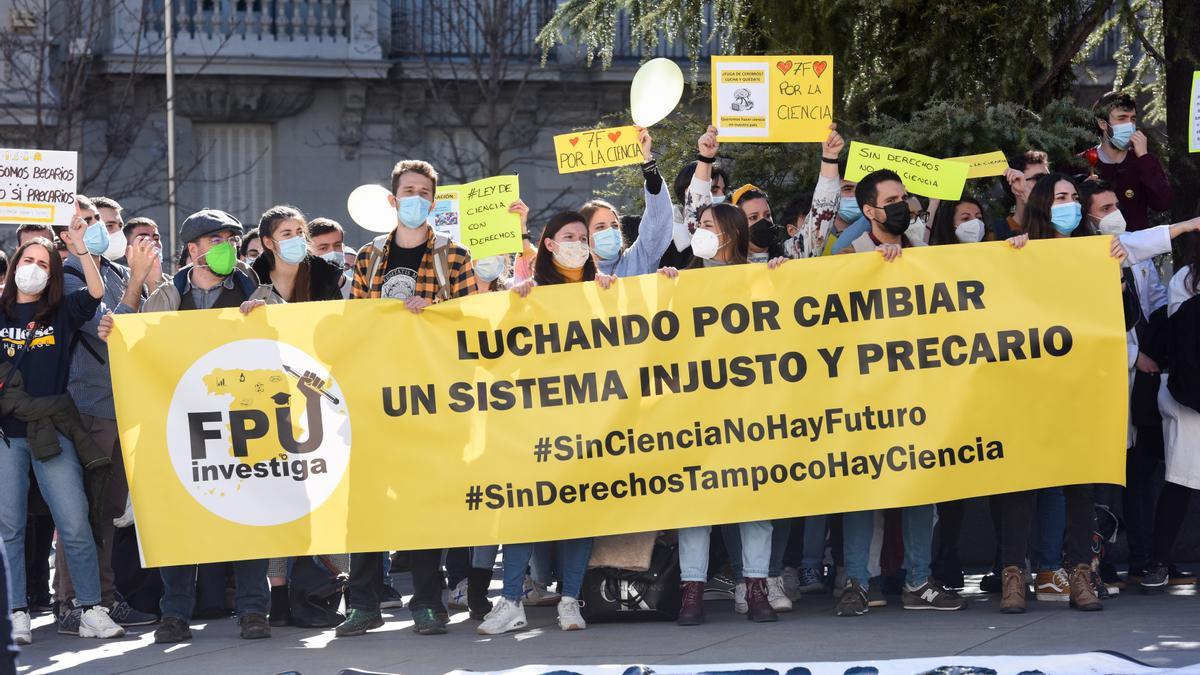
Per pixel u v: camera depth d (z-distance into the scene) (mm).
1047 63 10750
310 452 7645
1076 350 7633
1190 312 8031
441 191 9047
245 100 27000
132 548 8383
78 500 7879
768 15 11242
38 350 7797
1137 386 8453
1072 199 7723
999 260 7656
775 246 8523
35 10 25094
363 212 8344
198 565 8648
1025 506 7719
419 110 27859
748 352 7645
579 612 7816
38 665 7164
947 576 8734
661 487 7617
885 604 8188
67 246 8414
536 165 27797
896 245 7680
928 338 7641
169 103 24906
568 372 7652
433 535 7625
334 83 27453
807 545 8531
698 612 7656
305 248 7883
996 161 8578
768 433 7617
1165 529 8391
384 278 7836
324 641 7664
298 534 7633
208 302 7840
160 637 7684
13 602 7789
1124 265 8109
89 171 26359
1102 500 9328
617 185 12359
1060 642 6832
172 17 25641
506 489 7617
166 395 7637
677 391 7633
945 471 7613
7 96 24922
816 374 7633
